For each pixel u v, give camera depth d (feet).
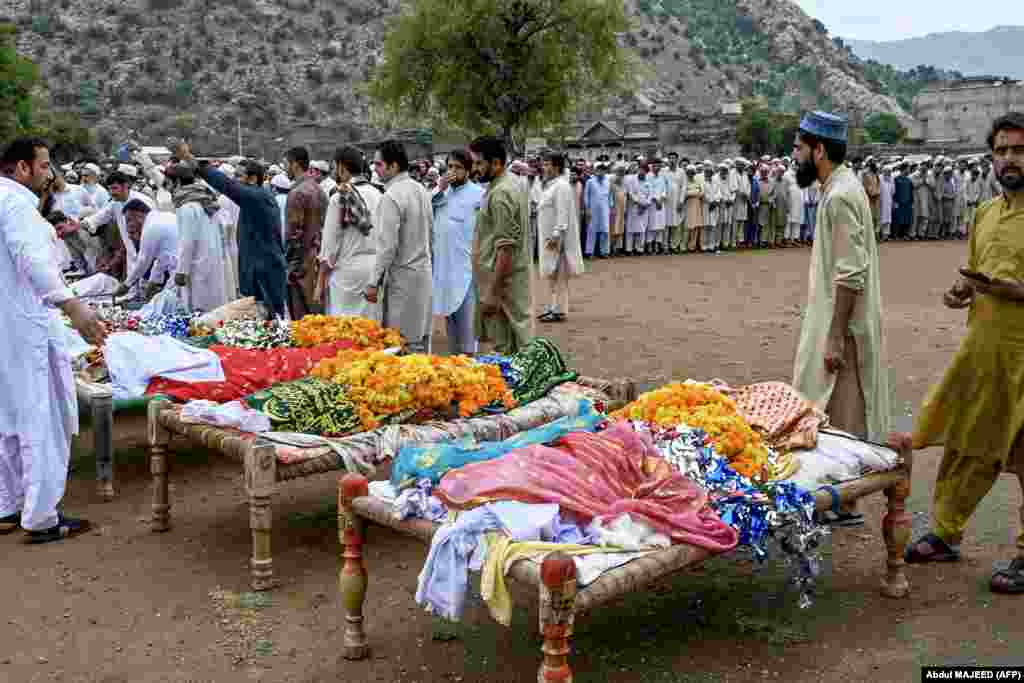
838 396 17.54
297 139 228.22
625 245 73.15
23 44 361.71
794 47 590.96
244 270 29.43
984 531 17.81
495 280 24.11
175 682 13.14
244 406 18.22
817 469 14.94
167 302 29.60
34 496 18.03
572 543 12.34
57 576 16.76
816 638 14.03
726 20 627.87
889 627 14.29
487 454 14.73
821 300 17.51
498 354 24.36
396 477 14.07
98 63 358.84
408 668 13.44
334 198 28.71
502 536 12.18
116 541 18.42
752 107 250.16
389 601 15.62
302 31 390.01
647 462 14.25
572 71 101.30
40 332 18.16
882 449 15.49
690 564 12.53
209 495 21.11
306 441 17.17
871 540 17.69
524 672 13.25
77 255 40.93
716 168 79.10
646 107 394.11
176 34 377.91
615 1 99.91
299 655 13.88
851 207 16.85
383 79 103.76
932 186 86.12
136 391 20.25
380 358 19.61
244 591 16.07
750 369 32.14
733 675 13.02
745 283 55.98
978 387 15.43
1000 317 15.07
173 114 334.03
